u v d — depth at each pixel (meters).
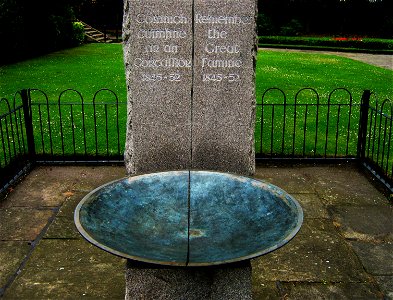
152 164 4.83
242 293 3.43
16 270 4.51
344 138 8.49
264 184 3.32
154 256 2.69
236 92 4.66
